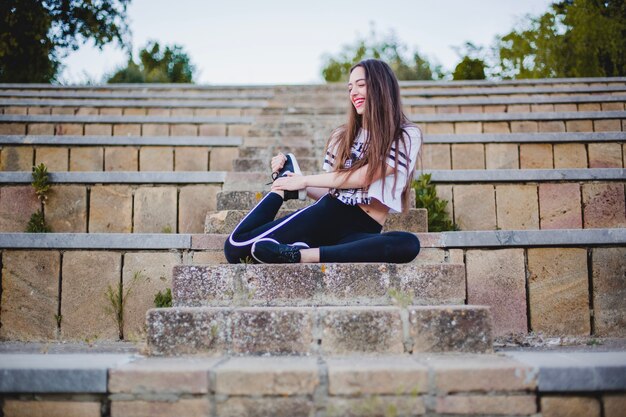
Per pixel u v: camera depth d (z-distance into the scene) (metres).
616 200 3.30
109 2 7.19
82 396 1.68
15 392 1.66
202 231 3.37
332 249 2.30
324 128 4.84
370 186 2.40
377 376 1.65
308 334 1.95
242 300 2.23
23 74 7.07
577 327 2.56
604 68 7.03
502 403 1.65
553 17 7.29
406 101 5.61
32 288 2.64
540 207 3.34
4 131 4.79
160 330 1.95
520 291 2.58
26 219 3.31
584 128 4.76
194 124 5.02
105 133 4.91
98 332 2.63
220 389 1.66
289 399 1.65
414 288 2.24
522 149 4.10
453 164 4.14
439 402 1.64
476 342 1.94
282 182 2.45
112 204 3.36
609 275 2.58
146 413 1.66
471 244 2.61
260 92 6.54
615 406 1.66
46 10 6.88
